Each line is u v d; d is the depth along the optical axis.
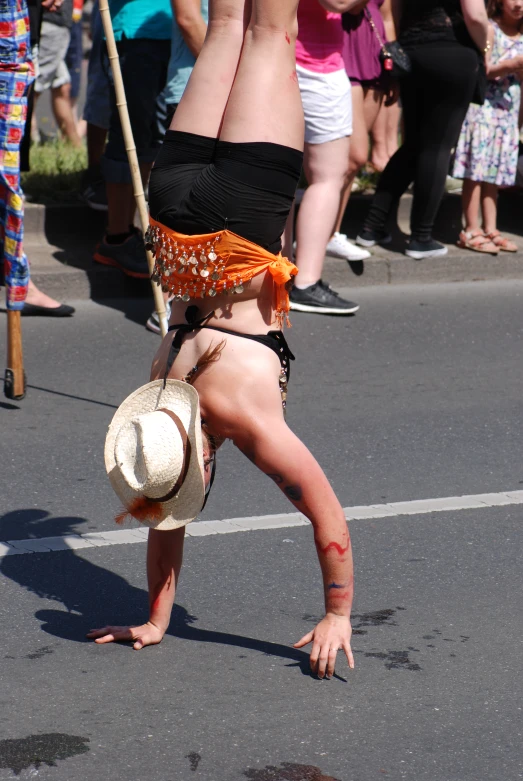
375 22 15.82
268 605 7.69
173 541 6.99
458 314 15.50
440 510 9.31
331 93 14.34
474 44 16.11
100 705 6.41
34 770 5.79
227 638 7.22
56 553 8.38
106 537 8.70
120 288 15.57
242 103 6.15
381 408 11.80
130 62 14.27
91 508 9.24
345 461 10.34
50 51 21.12
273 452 6.33
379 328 14.72
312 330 14.48
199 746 6.04
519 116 18.45
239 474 10.02
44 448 10.46
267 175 6.14
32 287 14.45
